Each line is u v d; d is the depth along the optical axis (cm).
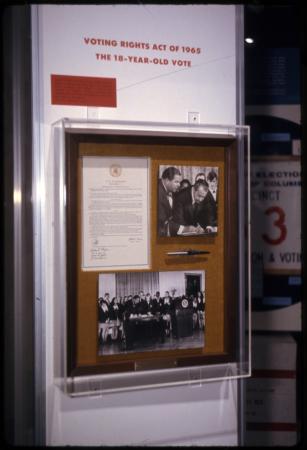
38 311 83
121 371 83
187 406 91
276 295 138
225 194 90
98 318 83
